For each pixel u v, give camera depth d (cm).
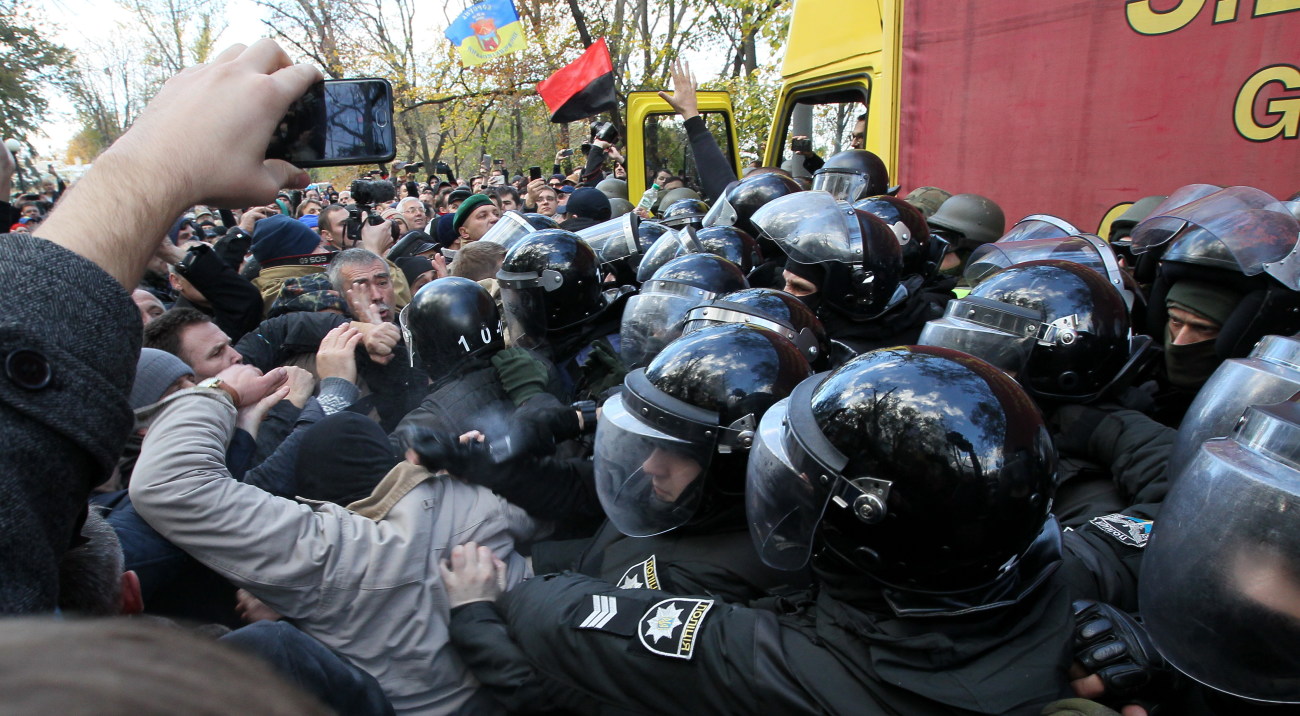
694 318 236
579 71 872
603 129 864
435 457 180
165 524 169
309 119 93
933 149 450
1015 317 221
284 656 124
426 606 170
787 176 423
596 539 208
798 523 147
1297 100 288
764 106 1362
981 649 131
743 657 140
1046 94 380
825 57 583
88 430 61
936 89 444
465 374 246
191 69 78
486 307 257
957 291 359
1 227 83
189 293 370
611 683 147
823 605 146
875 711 129
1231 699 128
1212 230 238
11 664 30
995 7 402
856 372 146
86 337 62
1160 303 269
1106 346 219
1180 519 125
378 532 172
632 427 178
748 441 169
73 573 105
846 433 138
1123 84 346
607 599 156
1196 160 322
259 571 165
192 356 262
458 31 1184
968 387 137
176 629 39
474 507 185
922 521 131
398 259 484
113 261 66
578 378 320
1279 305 227
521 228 423
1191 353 247
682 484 176
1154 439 203
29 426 58
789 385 177
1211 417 167
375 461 194
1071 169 371
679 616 149
